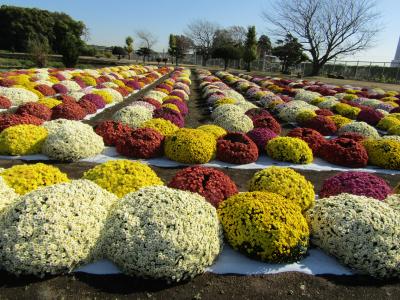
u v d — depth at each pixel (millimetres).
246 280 3930
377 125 14164
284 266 4156
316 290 3859
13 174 4867
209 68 65562
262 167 8102
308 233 4316
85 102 13469
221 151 8109
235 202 4500
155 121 9430
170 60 85812
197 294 3691
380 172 8320
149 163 7875
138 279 3812
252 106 15648
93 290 3631
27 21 59406
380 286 4008
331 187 5719
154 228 3768
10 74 21719
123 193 4996
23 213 3719
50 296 3520
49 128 8484
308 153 8445
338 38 52312
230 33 89812
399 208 4691
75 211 3834
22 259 3510
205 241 3844
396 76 43188
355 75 50156
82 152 7723
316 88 25391
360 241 4035
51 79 21438
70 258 3668
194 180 5121
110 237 3885
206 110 16516
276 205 4332
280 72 60094
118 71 33344
